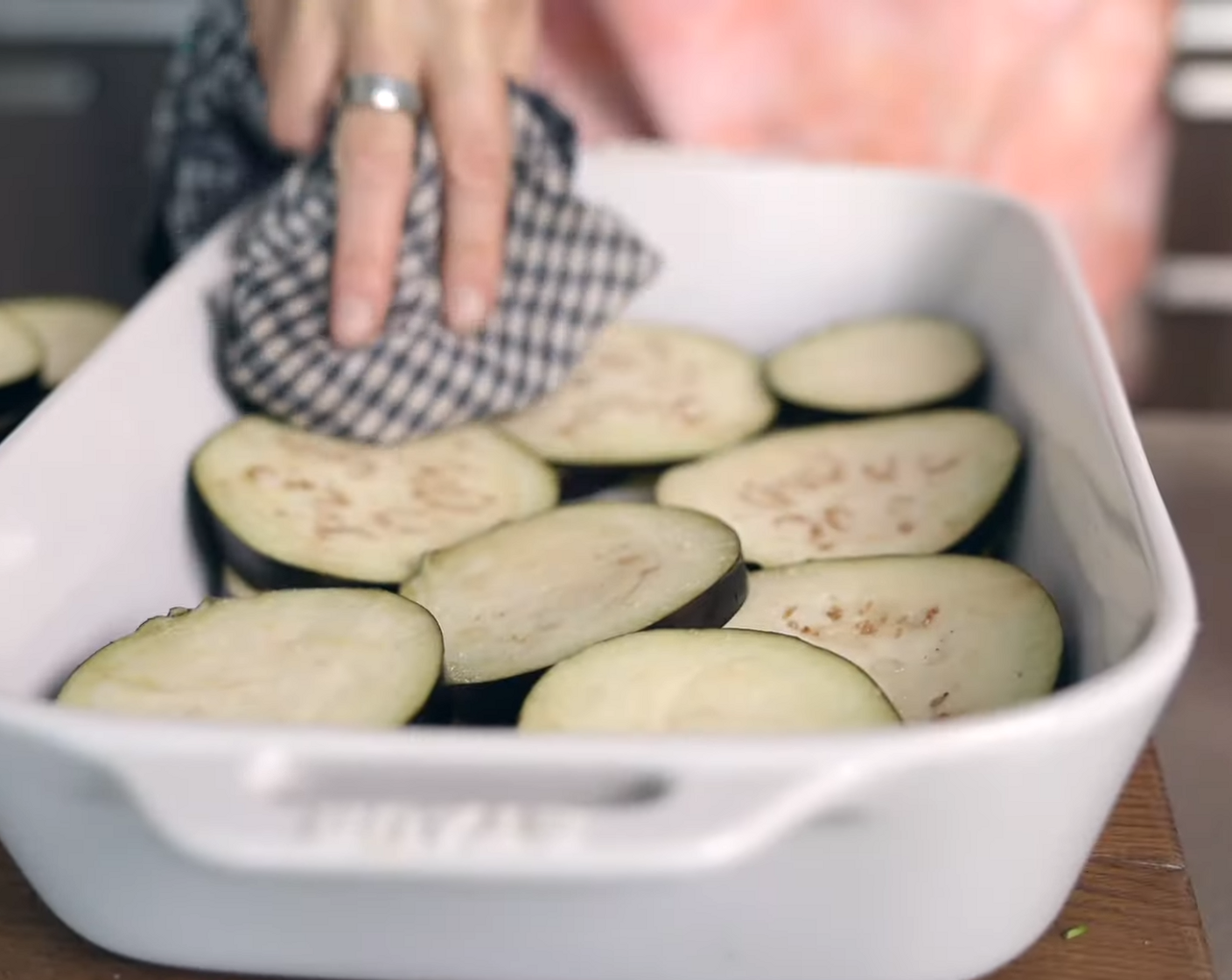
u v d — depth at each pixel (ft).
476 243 1.86
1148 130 2.52
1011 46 2.37
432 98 1.85
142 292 3.15
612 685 1.49
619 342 2.07
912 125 2.42
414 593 1.69
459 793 1.26
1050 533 1.71
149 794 1.25
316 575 1.72
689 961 1.38
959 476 1.82
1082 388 1.67
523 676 1.58
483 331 1.89
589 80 2.44
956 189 2.02
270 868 1.23
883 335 2.03
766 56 2.39
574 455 1.90
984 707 1.55
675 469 1.88
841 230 2.06
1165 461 2.13
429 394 1.86
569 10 2.40
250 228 1.92
